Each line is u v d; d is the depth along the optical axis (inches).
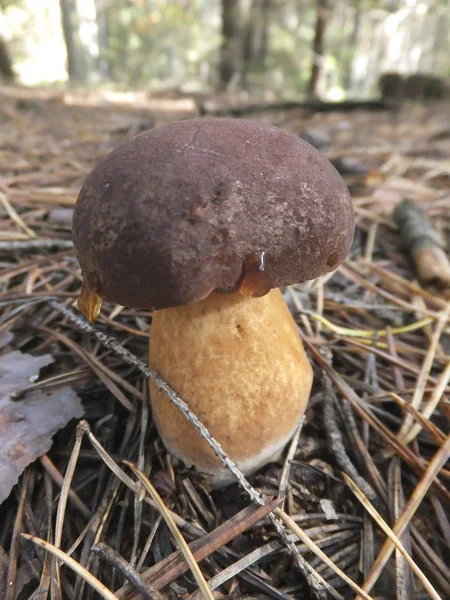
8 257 8.2
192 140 3.8
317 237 3.8
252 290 3.7
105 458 4.7
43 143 14.9
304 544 4.4
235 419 4.6
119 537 4.4
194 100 29.8
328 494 5.0
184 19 62.7
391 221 10.1
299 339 5.3
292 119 22.1
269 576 4.2
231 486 5.0
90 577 3.8
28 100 22.5
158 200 3.6
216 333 4.5
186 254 3.5
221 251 3.6
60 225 9.0
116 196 3.7
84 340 6.6
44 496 4.8
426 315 7.4
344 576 4.0
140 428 5.4
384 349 6.8
